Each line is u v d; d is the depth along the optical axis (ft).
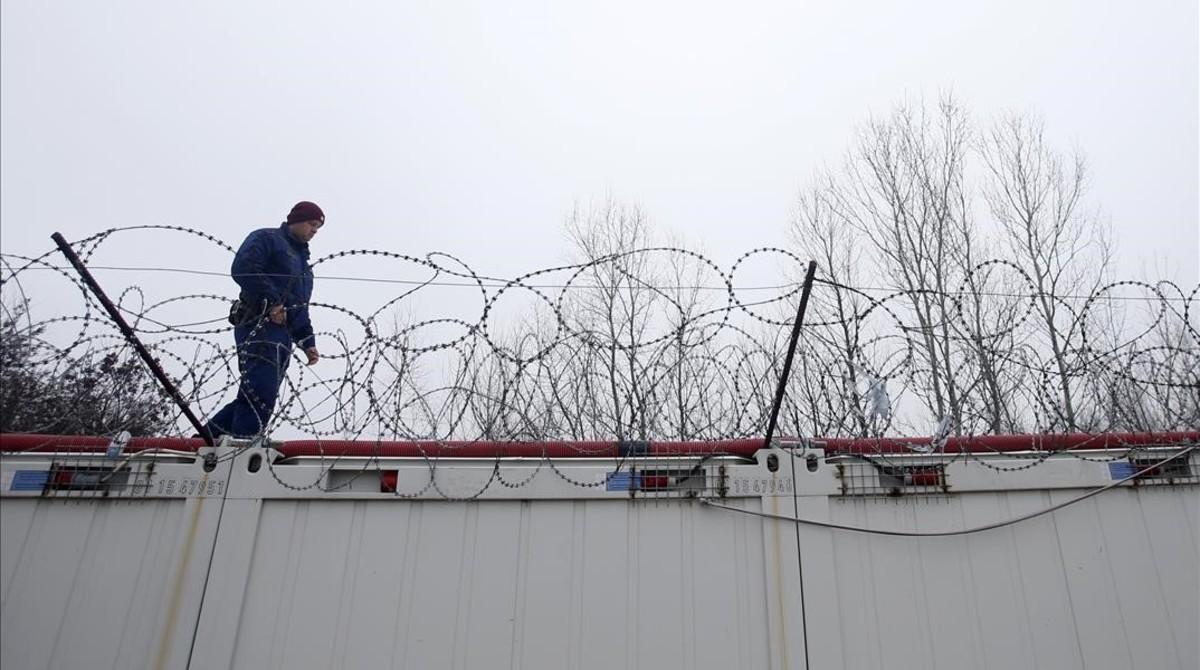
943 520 11.14
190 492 10.84
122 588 10.27
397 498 11.05
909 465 11.48
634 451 11.77
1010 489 11.34
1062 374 12.80
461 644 10.32
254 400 13.21
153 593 10.27
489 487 11.21
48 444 11.07
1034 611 10.66
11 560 10.27
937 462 11.49
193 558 10.48
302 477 11.06
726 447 11.88
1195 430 12.03
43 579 10.21
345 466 11.22
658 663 10.32
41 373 11.42
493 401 12.07
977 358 12.91
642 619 10.52
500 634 10.39
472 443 11.67
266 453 11.18
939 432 12.23
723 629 10.50
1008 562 10.94
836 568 10.84
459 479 11.22
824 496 11.27
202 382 11.62
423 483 11.16
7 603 10.06
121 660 9.94
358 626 10.34
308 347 15.01
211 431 12.62
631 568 10.80
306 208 15.49
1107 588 10.82
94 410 11.48
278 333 14.06
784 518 11.11
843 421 12.20
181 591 10.29
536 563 10.79
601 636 10.42
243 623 10.23
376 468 11.21
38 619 10.03
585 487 11.26
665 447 11.88
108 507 10.69
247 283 13.85
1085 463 11.52
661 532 11.03
